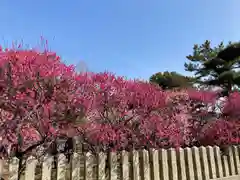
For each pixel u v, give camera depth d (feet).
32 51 11.66
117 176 12.57
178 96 22.59
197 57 84.17
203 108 23.66
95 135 13.57
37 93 10.78
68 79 11.72
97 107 13.29
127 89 15.96
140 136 15.71
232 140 21.39
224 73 60.44
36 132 11.22
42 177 10.11
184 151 15.38
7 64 10.47
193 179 15.20
